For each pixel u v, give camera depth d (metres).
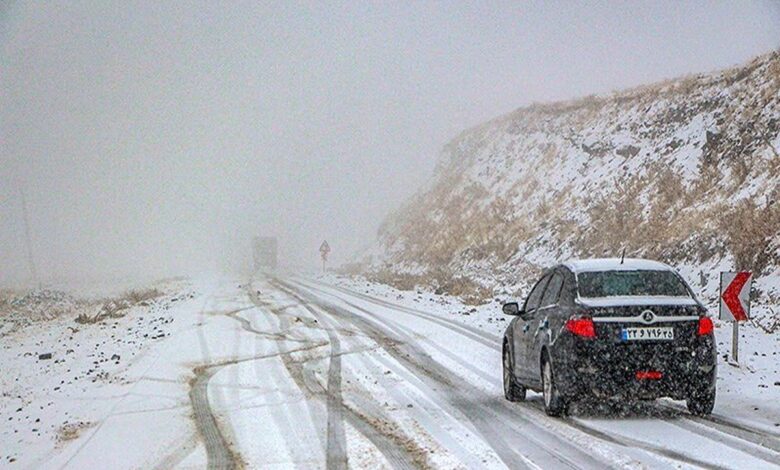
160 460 9.26
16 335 25.89
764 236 20.88
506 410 11.71
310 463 8.83
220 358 17.06
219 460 9.13
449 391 13.37
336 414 11.48
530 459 8.69
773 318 17.17
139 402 12.73
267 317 24.66
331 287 39.22
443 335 20.27
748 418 10.53
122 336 21.73
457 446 9.42
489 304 27.19
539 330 11.41
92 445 10.12
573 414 11.15
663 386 10.14
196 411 11.98
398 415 11.39
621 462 8.42
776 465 8.11
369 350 18.00
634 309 10.28
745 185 24.66
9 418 12.38
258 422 11.09
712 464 8.20
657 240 26.25
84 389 14.25
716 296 20.80
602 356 10.14
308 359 16.78
